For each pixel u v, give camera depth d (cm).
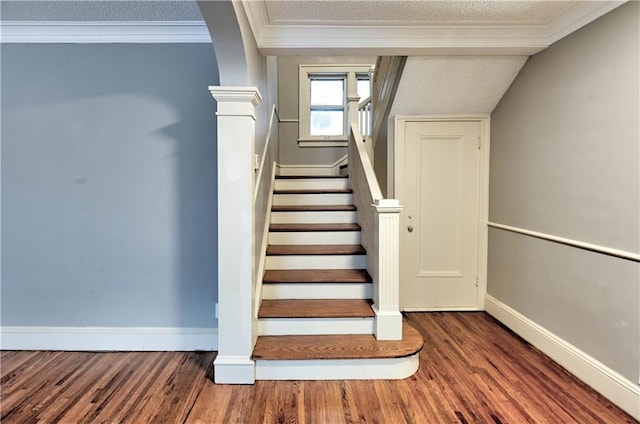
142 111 266
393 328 243
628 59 191
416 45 254
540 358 253
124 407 200
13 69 263
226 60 210
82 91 264
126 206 269
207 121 266
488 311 343
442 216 349
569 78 234
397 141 343
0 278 271
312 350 229
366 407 199
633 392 189
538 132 267
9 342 271
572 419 188
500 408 197
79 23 254
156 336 271
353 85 498
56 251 270
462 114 338
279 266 299
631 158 190
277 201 377
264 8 227
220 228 220
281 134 495
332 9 228
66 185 268
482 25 247
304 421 188
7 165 267
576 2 215
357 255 301
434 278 352
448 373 233
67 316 272
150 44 264
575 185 229
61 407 200
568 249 236
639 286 187
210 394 212
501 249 321
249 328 222
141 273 271
